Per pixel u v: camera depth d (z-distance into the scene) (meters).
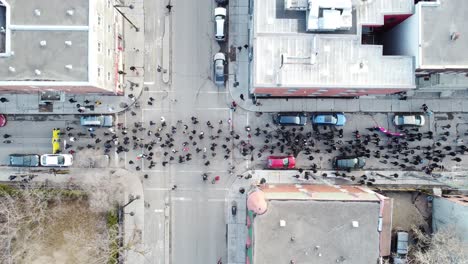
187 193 67.12
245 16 66.81
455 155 66.25
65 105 66.75
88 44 53.25
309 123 66.75
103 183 65.62
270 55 55.28
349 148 66.50
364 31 62.81
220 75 65.62
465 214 57.25
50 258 66.38
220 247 67.12
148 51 67.12
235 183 67.00
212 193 67.12
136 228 67.06
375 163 66.69
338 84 55.12
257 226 54.81
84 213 66.69
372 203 54.81
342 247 55.09
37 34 53.44
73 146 67.19
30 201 63.44
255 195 54.59
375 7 55.09
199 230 67.12
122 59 66.62
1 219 64.88
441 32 53.72
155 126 67.06
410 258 65.25
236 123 67.00
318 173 66.69
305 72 55.19
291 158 65.88
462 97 66.25
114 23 62.66
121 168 67.12
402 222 66.88
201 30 67.12
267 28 55.38
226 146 66.94
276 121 66.19
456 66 53.59
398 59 55.12
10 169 67.06
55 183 66.62
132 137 67.00
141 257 67.06
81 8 53.28
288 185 65.25
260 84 55.09
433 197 65.88
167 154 67.00
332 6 53.34
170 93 67.12
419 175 66.50
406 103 66.62
